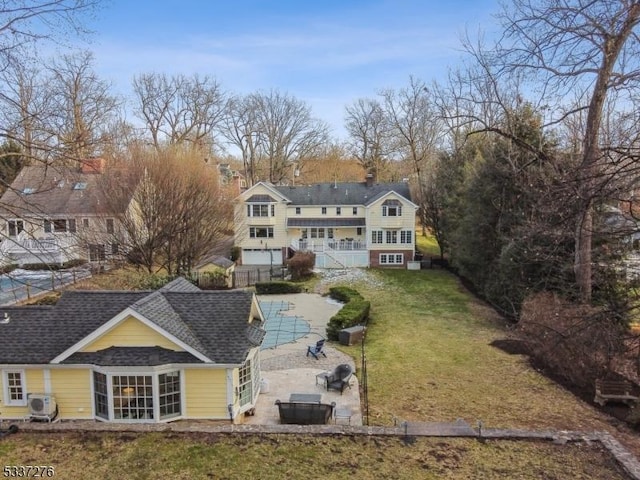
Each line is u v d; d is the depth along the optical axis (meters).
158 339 12.65
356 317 22.89
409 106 49.12
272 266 39.81
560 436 9.75
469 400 14.38
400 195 39.78
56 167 10.26
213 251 38.22
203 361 12.30
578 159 12.99
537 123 18.98
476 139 35.25
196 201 31.69
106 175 29.64
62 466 8.76
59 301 14.31
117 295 14.42
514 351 19.16
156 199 30.08
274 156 65.56
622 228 10.82
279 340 22.38
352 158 70.56
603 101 12.49
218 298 14.47
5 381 12.55
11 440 9.73
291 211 42.16
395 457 9.06
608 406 13.72
